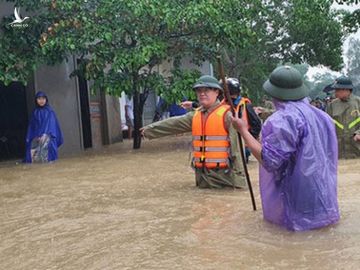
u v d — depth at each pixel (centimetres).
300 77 438
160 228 457
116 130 1716
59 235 459
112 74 1184
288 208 430
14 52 1122
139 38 1153
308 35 2341
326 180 430
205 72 2044
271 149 414
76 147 1411
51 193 688
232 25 1216
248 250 380
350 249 370
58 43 1091
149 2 1111
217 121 646
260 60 2445
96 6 1160
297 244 390
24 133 1355
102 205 583
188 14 1129
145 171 863
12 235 471
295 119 420
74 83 1418
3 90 1338
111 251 399
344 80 944
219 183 657
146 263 365
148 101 2130
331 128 442
